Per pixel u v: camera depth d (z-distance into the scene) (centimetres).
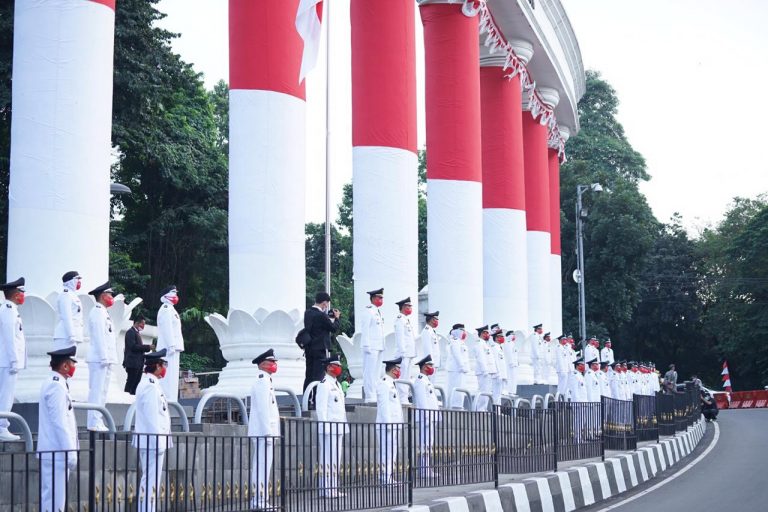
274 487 1102
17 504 987
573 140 6806
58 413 1034
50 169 1488
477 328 2402
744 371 6656
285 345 1814
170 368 1598
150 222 3603
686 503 1623
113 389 1536
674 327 6831
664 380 4631
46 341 1462
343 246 4997
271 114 1834
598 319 6009
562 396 2856
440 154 2652
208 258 3775
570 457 1838
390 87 2211
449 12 2669
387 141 2202
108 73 1568
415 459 1318
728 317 6600
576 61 4062
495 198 3253
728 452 2708
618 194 5869
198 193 3703
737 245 6550
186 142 3688
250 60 1839
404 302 1975
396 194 2200
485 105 3275
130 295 3347
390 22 2223
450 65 2661
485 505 1364
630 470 1962
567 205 5991
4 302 1242
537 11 3284
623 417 2178
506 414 1608
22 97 1505
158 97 3194
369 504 1205
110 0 1584
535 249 3784
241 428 1316
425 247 5441
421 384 1730
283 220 1834
